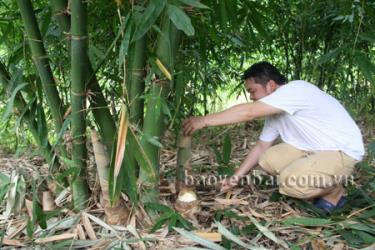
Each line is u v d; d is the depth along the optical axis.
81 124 1.78
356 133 2.09
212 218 1.99
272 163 2.22
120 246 1.70
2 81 1.92
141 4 1.61
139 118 1.88
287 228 1.87
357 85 3.85
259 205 2.15
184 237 1.79
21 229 1.82
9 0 2.48
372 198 2.17
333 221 1.92
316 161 2.02
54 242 1.76
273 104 1.97
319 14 3.29
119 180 1.75
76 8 1.53
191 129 1.98
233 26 2.16
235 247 1.74
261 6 2.47
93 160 2.54
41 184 1.97
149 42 1.90
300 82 2.07
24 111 1.83
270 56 3.96
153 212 1.92
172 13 1.40
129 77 1.84
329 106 2.06
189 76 2.87
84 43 1.60
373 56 3.36
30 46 1.76
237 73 3.82
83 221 1.85
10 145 3.04
